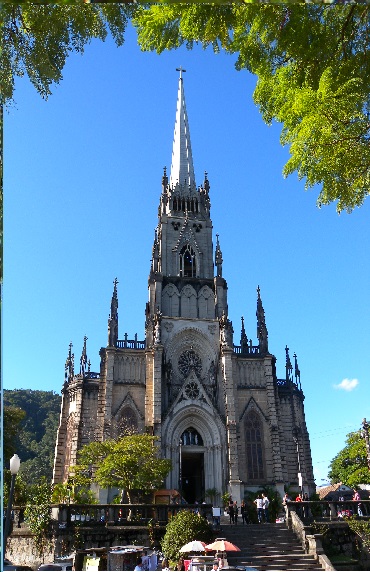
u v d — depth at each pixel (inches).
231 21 444.1
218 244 3193.9
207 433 2635.3
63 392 2866.6
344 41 418.9
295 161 418.9
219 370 2795.3
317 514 1683.1
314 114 393.4
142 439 2196.1
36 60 435.5
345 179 420.2
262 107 482.0
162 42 480.4
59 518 1428.4
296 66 445.4
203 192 3417.8
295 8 415.8
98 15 452.1
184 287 3021.7
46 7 424.2
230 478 2469.2
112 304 2874.0
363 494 2773.1
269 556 1346.0
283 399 2950.3
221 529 1545.3
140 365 2753.4
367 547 1429.6
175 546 1311.5
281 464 2625.5
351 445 3580.2
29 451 4594.0
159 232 3225.9
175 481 2506.2
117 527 1433.3
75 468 2187.5
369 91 404.5
